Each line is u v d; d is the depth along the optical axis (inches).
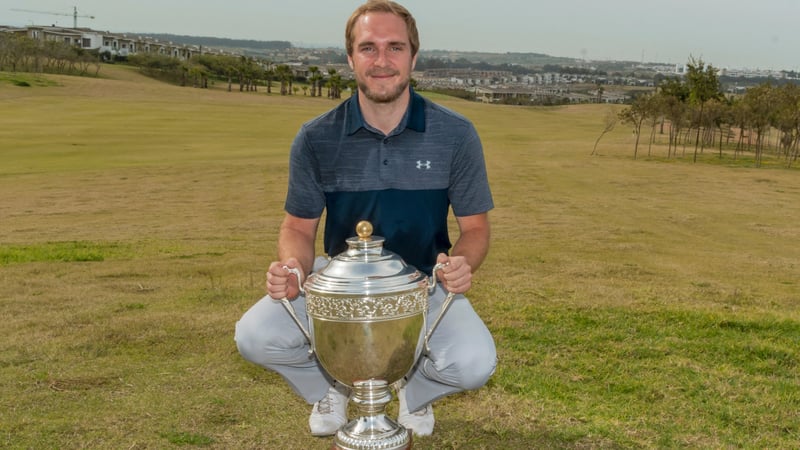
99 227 695.7
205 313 249.9
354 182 130.7
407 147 129.6
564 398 157.8
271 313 130.5
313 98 5196.9
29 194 976.3
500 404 151.8
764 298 322.0
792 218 869.8
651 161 1728.6
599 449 129.3
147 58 6417.3
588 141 2404.0
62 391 160.4
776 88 1990.7
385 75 122.0
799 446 133.3
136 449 129.1
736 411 150.7
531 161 1667.1
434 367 128.1
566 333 218.1
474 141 132.6
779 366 186.1
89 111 2807.6
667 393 162.2
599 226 749.3
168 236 614.9
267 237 609.3
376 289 105.5
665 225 786.2
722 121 1923.0
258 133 2263.8
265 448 130.0
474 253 133.9
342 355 110.1
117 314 249.3
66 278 348.2
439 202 132.6
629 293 307.1
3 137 1808.6
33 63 5526.6
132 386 163.9
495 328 223.8
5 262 415.8
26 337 211.2
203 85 6102.4
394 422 117.6
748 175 1419.8
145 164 1392.7
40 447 129.7
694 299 302.5
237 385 164.9
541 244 594.6
